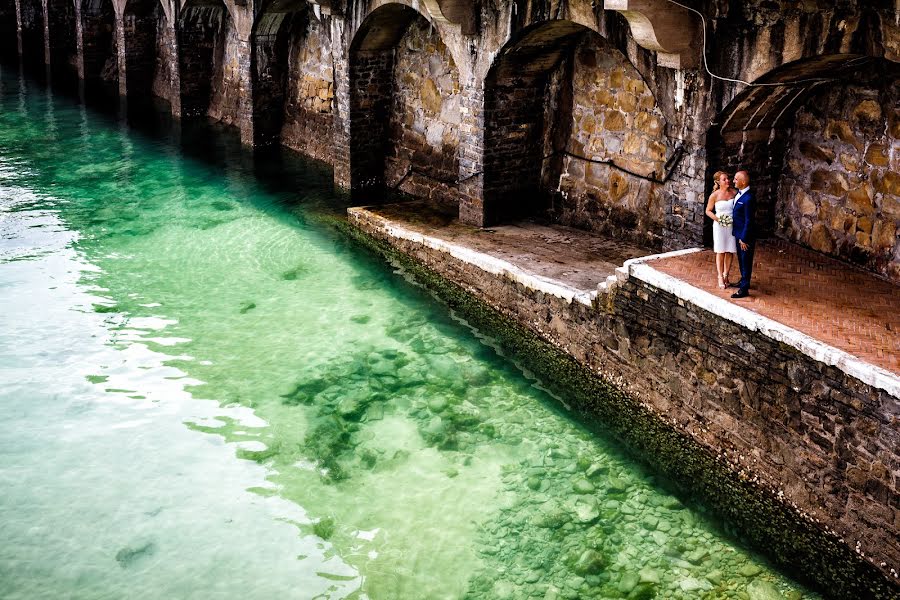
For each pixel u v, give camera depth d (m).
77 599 7.23
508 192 14.38
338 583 7.43
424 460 9.20
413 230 14.10
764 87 9.83
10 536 7.94
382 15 15.95
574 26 12.45
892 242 9.66
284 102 22.06
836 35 8.57
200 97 25.25
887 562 7.35
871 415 7.30
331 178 19.36
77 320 12.28
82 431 9.65
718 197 9.09
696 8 9.84
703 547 7.89
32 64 34.34
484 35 13.18
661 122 12.18
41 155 21.28
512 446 9.47
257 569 7.59
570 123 13.88
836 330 8.16
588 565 7.62
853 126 9.94
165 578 7.46
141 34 27.47
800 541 8.00
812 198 10.66
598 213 13.69
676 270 9.77
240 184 19.03
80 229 16.05
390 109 17.83
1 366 10.93
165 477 8.88
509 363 11.33
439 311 12.87
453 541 7.96
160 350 11.46
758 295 9.09
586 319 10.67
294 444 9.48
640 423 9.92
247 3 20.56
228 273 14.09
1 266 14.09
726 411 8.85
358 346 11.66
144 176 19.62
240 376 10.85
